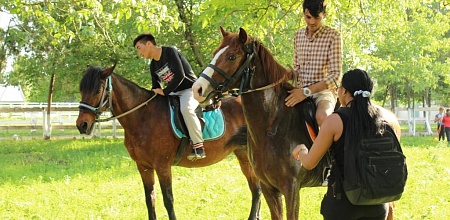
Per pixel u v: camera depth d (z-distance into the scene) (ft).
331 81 15.93
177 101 21.31
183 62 21.29
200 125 21.36
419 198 26.40
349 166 11.25
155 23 28.45
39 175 38.27
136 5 27.94
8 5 29.07
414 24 77.46
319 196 27.55
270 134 15.52
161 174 20.85
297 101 15.70
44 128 75.31
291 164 15.42
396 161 11.23
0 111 74.90
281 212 16.17
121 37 33.91
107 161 45.68
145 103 20.88
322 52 16.48
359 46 50.24
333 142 11.86
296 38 17.30
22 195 30.30
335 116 11.75
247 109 15.67
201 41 56.75
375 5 34.40
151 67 21.52
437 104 140.97
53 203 27.66
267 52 15.62
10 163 46.96
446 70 83.41
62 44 60.39
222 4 25.57
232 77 14.94
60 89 78.43
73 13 28.30
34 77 73.41
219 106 22.61
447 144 60.80
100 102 20.08
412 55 78.23
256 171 16.07
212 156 22.33
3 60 51.16
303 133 15.92
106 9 35.96
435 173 35.14
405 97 128.47
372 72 79.51
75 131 93.91
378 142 11.28
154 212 21.35
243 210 24.98
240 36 14.98
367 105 11.46
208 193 29.30
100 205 26.84
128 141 21.18
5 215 24.91
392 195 11.19
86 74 20.21
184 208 25.55
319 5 16.16
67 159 49.26
